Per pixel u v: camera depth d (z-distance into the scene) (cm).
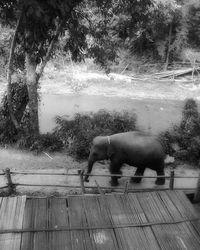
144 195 736
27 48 1241
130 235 619
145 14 1464
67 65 2731
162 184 1064
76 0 1161
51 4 1002
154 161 1016
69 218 656
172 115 2027
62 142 1338
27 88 1384
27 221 639
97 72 2730
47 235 608
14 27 1234
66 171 1166
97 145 1011
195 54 2780
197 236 624
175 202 718
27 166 1201
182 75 2741
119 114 1498
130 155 1007
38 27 1127
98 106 2130
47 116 1897
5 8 1102
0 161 1229
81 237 609
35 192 1009
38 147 1298
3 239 594
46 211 670
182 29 2731
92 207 691
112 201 711
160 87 2559
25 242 589
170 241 609
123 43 2569
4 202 685
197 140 1260
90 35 1530
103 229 630
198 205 802
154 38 2783
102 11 1402
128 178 1108
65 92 2333
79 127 1345
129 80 2638
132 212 681
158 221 656
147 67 2844
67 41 1372
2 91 2077
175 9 2472
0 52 1512
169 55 2853
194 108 1489
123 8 1373
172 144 1313
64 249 582
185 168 1210
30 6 983
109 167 1106
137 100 2280
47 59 1316
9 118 1370
